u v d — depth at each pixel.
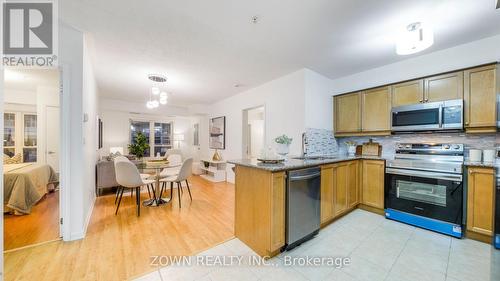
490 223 2.01
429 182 2.37
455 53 2.52
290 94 3.49
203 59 2.91
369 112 3.21
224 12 1.87
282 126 3.63
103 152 6.07
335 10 1.83
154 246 2.03
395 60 2.95
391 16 1.92
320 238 2.21
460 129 2.39
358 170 3.07
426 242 2.10
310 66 3.17
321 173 2.38
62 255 1.84
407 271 1.66
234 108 5.07
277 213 1.85
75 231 2.14
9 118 4.66
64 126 2.09
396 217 2.64
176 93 4.93
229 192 4.15
